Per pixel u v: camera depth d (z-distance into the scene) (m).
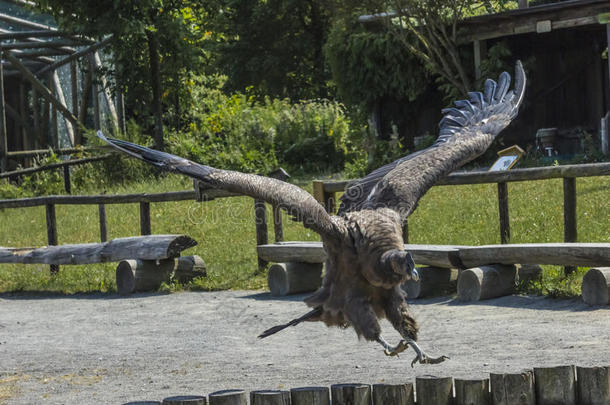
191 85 25.11
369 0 20.50
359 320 4.67
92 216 17.09
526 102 21.69
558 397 4.87
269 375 6.18
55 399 5.86
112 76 24.09
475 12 24.92
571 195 9.38
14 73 28.11
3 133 23.67
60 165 21.00
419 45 21.42
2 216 18.77
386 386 4.94
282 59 38.12
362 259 4.53
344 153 21.88
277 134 22.45
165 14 22.86
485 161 20.22
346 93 22.77
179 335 8.16
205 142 21.86
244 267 12.02
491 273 8.78
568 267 9.19
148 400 5.64
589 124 21.31
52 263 12.30
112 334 8.45
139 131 23.11
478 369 5.85
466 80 20.58
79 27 21.86
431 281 9.37
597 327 6.96
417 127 22.55
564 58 21.50
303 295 10.20
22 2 23.98
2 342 8.29
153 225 15.38
